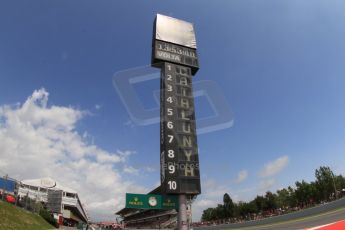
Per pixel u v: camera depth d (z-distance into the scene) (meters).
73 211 123.75
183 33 31.97
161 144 27.52
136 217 111.06
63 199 106.31
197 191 26.28
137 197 25.95
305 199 81.38
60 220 72.75
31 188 96.81
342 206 39.19
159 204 26.02
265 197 94.38
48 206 77.31
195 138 27.78
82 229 60.00
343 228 19.12
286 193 103.62
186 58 30.94
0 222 34.19
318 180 82.25
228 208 100.19
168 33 31.25
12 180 47.19
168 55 30.34
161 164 27.16
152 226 88.38
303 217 42.78
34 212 51.94
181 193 25.83
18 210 43.59
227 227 55.66
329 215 37.19
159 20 31.41
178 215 25.91
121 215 139.38
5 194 44.56
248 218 70.38
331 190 78.44
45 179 103.50
